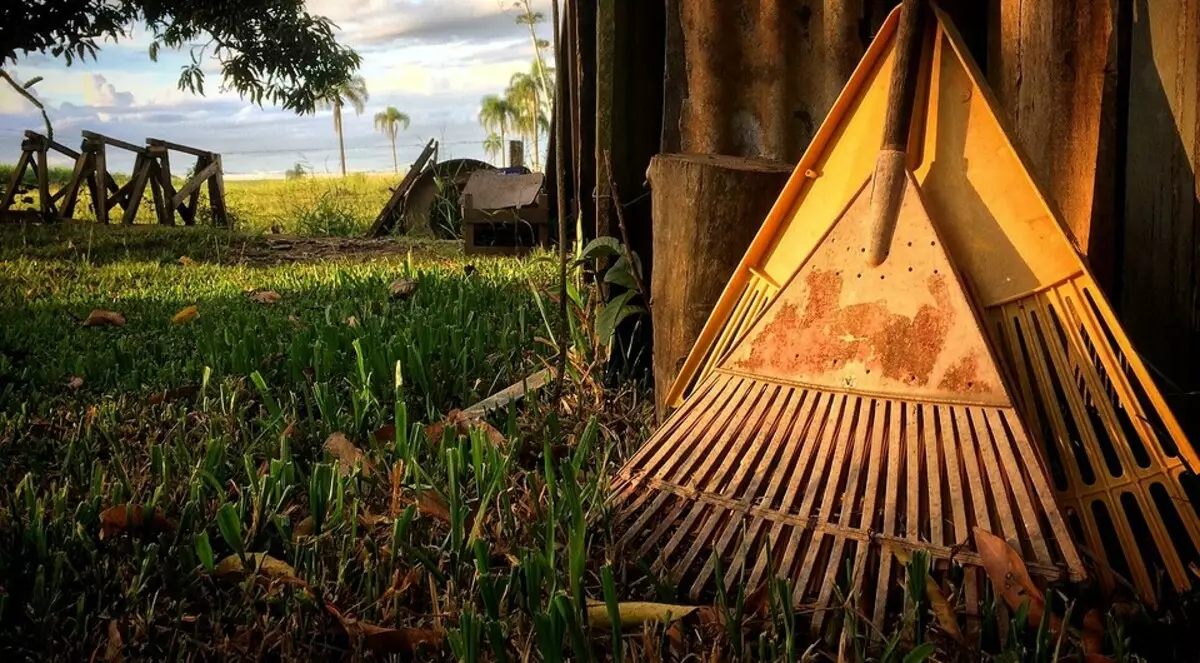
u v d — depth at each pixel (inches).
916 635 66.5
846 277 84.6
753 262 97.6
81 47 601.3
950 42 85.1
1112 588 70.4
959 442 75.4
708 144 139.8
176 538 87.8
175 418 126.5
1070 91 114.7
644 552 82.9
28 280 289.0
